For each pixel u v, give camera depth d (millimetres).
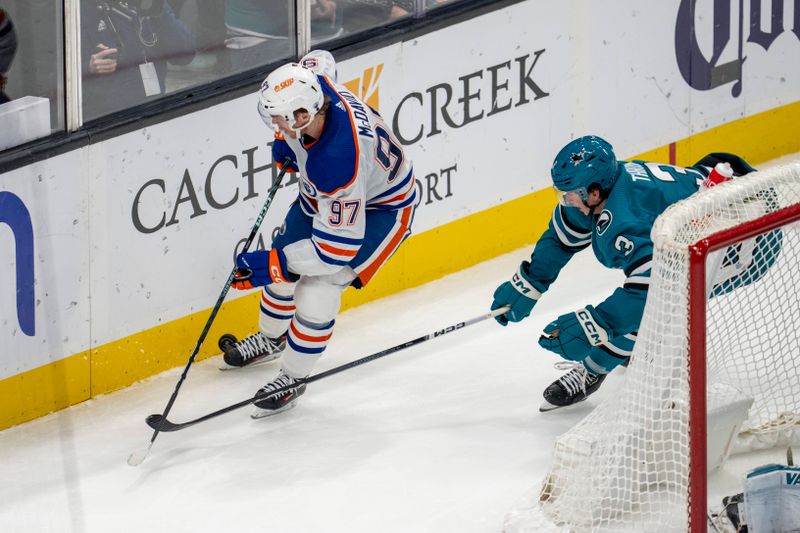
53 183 16672
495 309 16844
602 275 20984
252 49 18406
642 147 22859
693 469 12680
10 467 15969
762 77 24172
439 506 14750
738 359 16141
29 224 16562
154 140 17406
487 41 20422
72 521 14719
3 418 16828
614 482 14023
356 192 15219
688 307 12344
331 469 15625
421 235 20484
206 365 18469
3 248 16391
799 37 24500
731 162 15719
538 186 21781
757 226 12602
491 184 21141
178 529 14508
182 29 17641
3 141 16391
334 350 18750
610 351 16297
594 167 14930
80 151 16781
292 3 18531
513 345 18750
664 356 13406
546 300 20141
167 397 17609
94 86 17125
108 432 16750
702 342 12352
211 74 18109
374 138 15484
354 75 19141
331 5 18984
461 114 20453
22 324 16750
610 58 21938
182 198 17859
